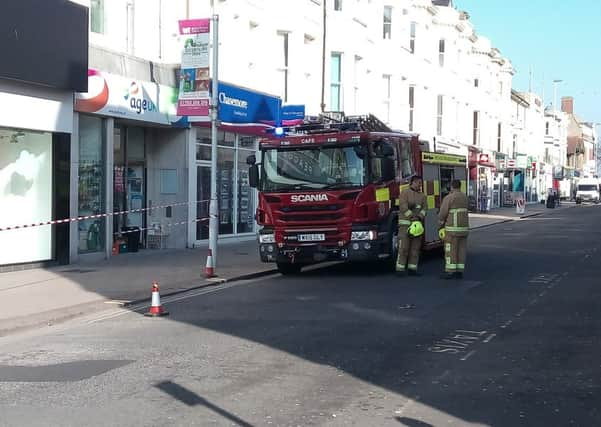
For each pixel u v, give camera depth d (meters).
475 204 47.84
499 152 56.72
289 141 14.65
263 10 23.19
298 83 24.92
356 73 29.14
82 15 15.48
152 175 20.20
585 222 35.88
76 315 10.79
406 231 14.74
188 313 10.91
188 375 7.30
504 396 6.55
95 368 7.62
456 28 44.34
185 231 20.03
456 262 14.31
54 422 5.87
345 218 14.25
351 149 14.38
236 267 16.19
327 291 12.91
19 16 13.77
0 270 14.63
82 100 16.09
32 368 7.67
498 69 57.06
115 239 18.70
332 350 8.34
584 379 7.09
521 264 16.84
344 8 27.52
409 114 35.78
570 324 9.75
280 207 14.59
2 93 13.97
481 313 10.58
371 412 6.10
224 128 21.53
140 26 18.41
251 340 8.90
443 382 7.01
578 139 107.19
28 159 15.21
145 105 18.19
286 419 5.92
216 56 14.85
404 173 16.06
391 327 9.62
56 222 14.38
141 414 6.07
